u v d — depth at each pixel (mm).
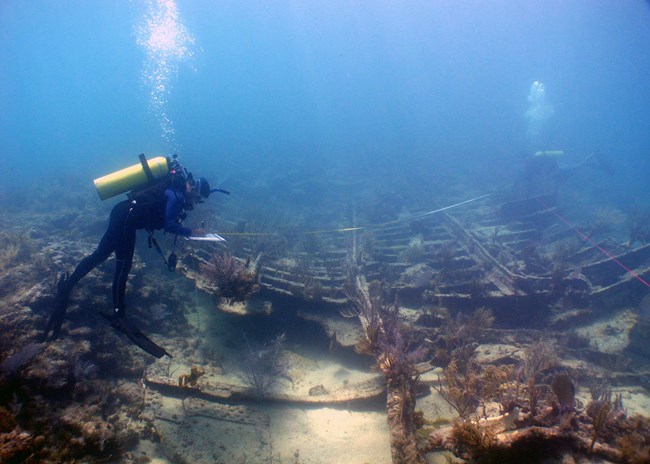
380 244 12641
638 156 60594
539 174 16797
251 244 11320
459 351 6215
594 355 6832
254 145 68562
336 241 13539
